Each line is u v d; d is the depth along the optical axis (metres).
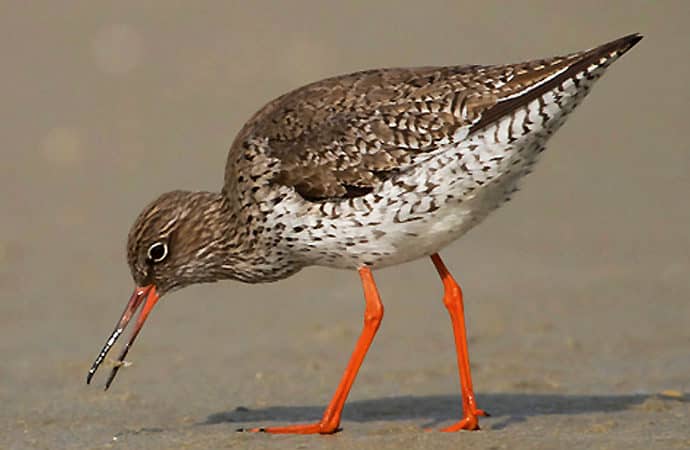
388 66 26.94
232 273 12.74
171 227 12.58
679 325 16.25
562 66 11.35
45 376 14.62
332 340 16.09
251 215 12.24
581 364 14.80
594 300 17.39
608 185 22.55
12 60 28.27
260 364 15.11
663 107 25.83
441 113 11.53
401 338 16.14
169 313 17.44
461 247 20.08
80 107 26.17
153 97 26.58
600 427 11.75
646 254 19.30
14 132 25.05
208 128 25.16
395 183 11.59
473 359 15.16
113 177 23.14
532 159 11.62
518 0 30.27
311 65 27.38
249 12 30.17
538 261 19.22
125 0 30.86
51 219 21.27
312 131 11.92
